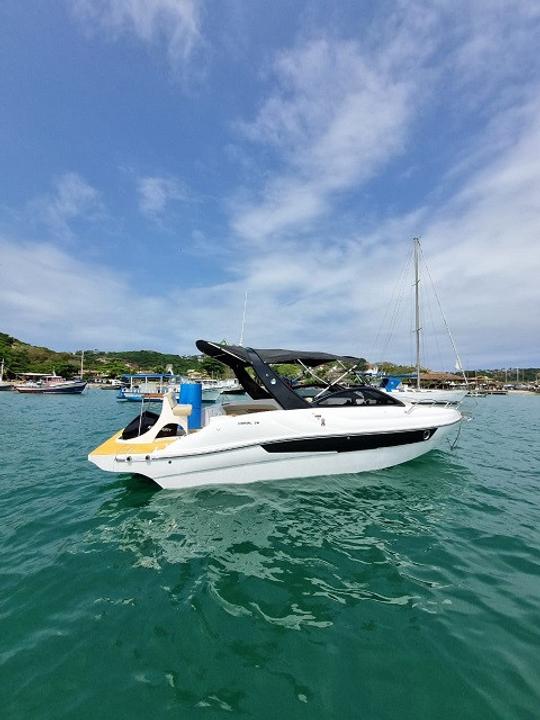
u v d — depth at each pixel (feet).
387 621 9.20
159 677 7.50
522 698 7.07
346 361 22.25
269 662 7.89
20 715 6.66
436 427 21.44
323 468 19.83
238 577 11.10
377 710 6.79
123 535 13.92
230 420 18.43
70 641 8.44
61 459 26.53
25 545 13.17
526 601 10.07
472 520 15.64
